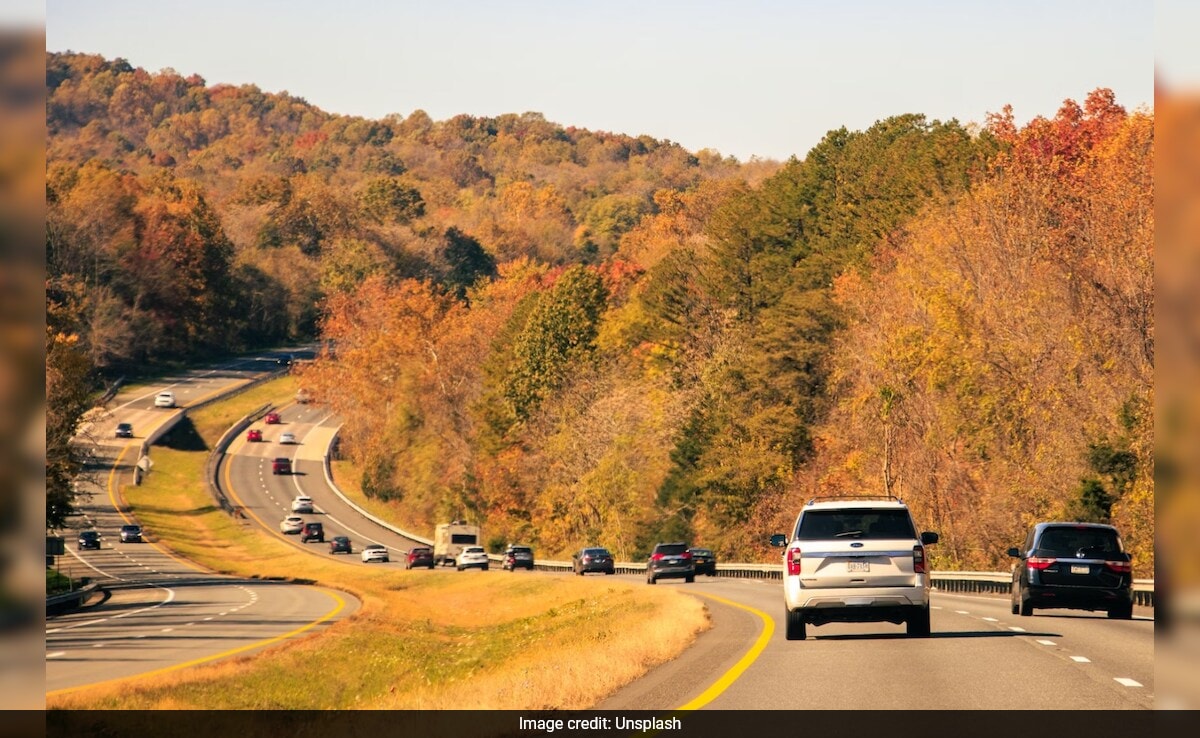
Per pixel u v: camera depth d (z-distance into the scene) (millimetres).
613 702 34688
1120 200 141625
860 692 33625
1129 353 132875
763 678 37781
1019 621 59750
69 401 128875
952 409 145000
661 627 63062
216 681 65250
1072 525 61094
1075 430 132500
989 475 146625
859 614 48719
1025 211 160125
